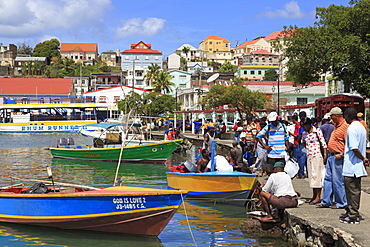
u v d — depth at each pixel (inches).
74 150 1008.9
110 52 5575.8
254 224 384.5
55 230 412.5
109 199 382.6
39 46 5526.6
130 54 4448.8
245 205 488.1
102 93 3031.5
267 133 465.1
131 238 388.8
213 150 519.2
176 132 1216.8
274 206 362.9
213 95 1939.0
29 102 2810.0
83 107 2266.2
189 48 5457.7
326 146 373.4
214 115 1624.0
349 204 304.5
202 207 489.1
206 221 429.7
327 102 732.7
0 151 1262.3
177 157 1108.5
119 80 3784.5
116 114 2415.1
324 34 828.0
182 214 459.2
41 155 1141.7
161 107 2292.1
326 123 416.8
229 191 484.4
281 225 372.2
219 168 518.9
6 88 2999.5
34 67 4495.6
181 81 3398.1
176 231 399.2
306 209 357.4
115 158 967.0
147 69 3668.8
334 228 291.3
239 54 5600.4
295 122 540.1
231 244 353.4
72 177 744.3
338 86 1300.4
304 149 507.8
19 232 406.9
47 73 4279.0
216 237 375.6
